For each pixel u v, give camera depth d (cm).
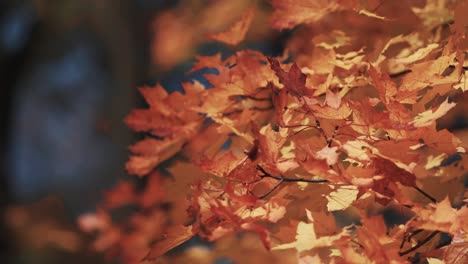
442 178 183
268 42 384
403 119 162
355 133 164
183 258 212
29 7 665
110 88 539
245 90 181
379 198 161
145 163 192
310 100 162
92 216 280
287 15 180
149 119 191
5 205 611
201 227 157
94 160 841
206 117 188
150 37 564
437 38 188
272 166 160
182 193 182
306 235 160
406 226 158
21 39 686
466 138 229
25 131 918
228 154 163
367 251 157
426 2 186
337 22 190
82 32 651
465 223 158
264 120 188
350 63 178
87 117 848
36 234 498
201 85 191
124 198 276
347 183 159
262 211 161
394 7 184
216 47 520
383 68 186
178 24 563
